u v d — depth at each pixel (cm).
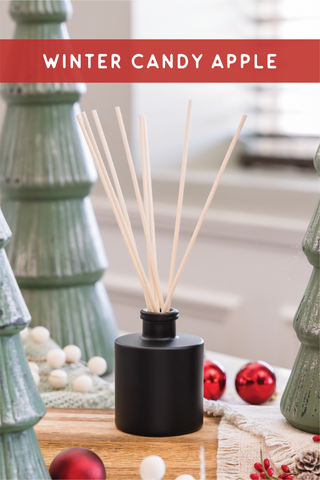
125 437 84
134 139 203
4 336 69
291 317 178
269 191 189
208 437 84
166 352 83
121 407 85
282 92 206
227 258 191
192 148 214
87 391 94
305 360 83
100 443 83
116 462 81
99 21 202
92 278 107
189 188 205
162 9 199
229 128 219
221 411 88
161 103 206
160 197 210
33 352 101
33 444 70
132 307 208
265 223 181
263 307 185
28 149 104
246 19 205
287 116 206
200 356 85
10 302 69
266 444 81
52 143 104
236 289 190
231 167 217
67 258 104
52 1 104
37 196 104
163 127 208
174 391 84
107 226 212
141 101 202
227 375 105
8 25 215
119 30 197
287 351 181
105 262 108
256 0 204
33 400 69
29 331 104
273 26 202
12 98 105
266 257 183
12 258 104
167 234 201
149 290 85
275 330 183
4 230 69
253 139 215
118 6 196
